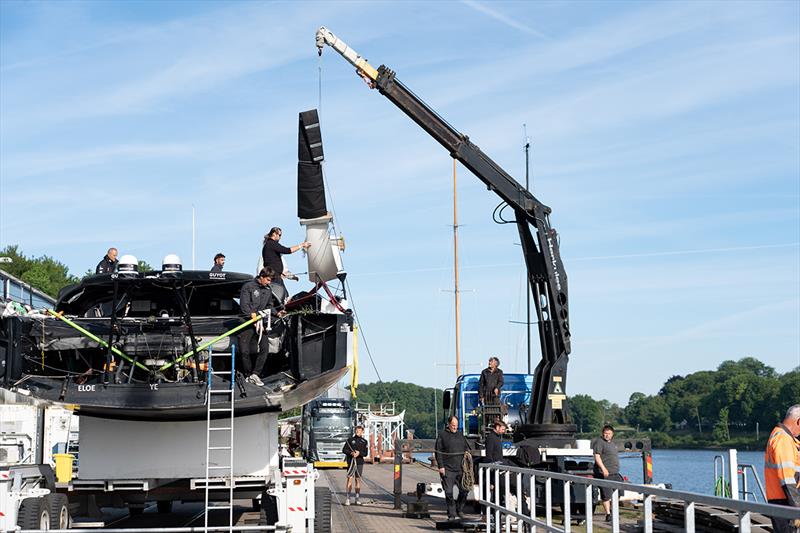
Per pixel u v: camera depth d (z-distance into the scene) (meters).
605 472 18.19
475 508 21.84
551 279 21.59
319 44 20.83
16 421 17.28
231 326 13.45
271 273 13.70
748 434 126.56
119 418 13.99
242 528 12.95
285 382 13.25
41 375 13.54
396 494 22.75
